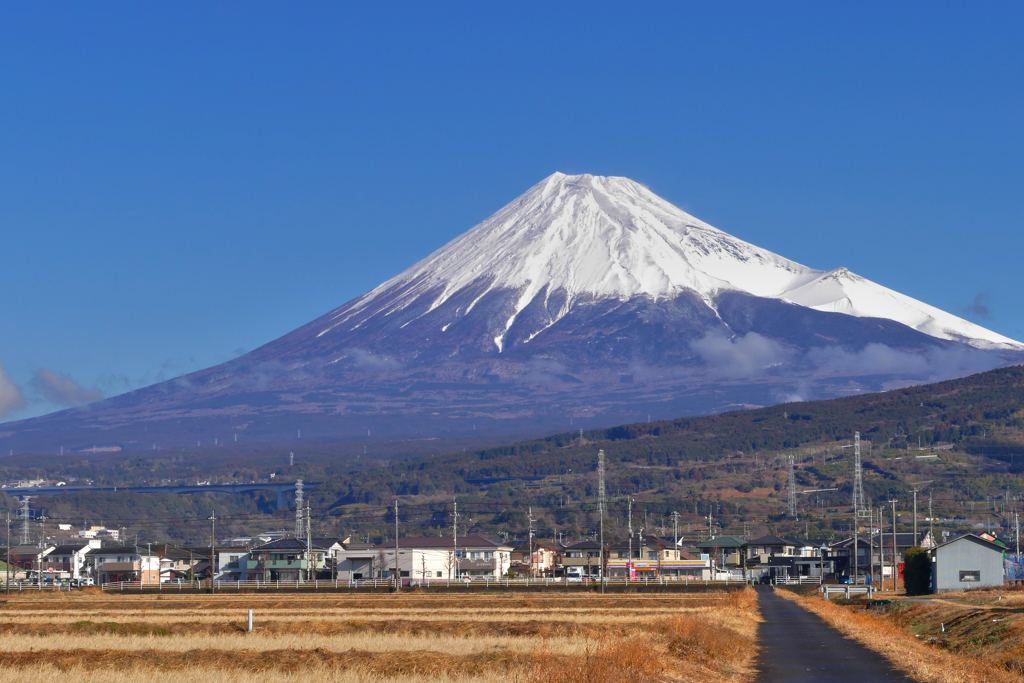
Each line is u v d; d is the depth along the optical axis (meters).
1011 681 37.78
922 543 175.88
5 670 39.91
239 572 173.88
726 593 114.81
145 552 184.00
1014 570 118.75
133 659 46.62
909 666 43.34
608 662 36.69
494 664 42.31
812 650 50.69
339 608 90.06
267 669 42.62
